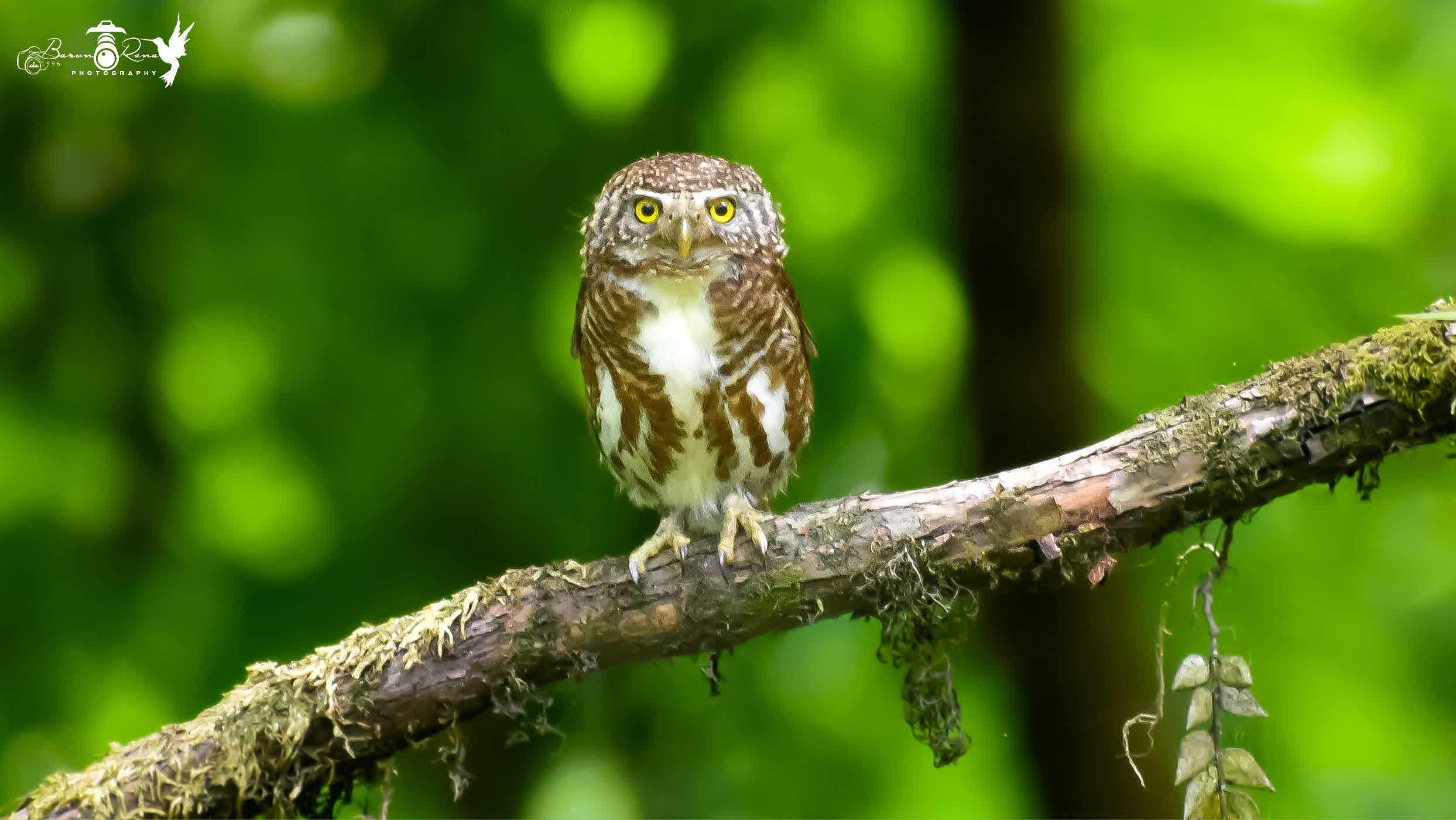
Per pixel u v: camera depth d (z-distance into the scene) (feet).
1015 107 33.71
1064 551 21.42
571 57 38.65
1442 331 19.36
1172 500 20.95
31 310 35.50
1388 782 36.86
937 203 38.68
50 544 34.35
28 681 33.27
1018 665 33.24
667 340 25.49
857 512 21.99
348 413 37.32
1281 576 37.14
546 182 38.14
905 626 22.54
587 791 38.04
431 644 21.56
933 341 39.81
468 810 37.32
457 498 37.04
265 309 36.45
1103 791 32.45
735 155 39.37
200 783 20.83
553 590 21.99
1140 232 38.37
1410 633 38.22
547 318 37.40
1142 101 39.11
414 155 37.29
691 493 26.81
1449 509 38.88
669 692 38.04
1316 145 38.42
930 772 37.76
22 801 20.83
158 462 36.24
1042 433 34.14
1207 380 38.01
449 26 37.78
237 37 36.70
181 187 36.37
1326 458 20.36
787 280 27.45
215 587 35.47
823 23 39.17
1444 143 38.75
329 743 21.45
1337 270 37.68
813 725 38.37
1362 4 38.50
